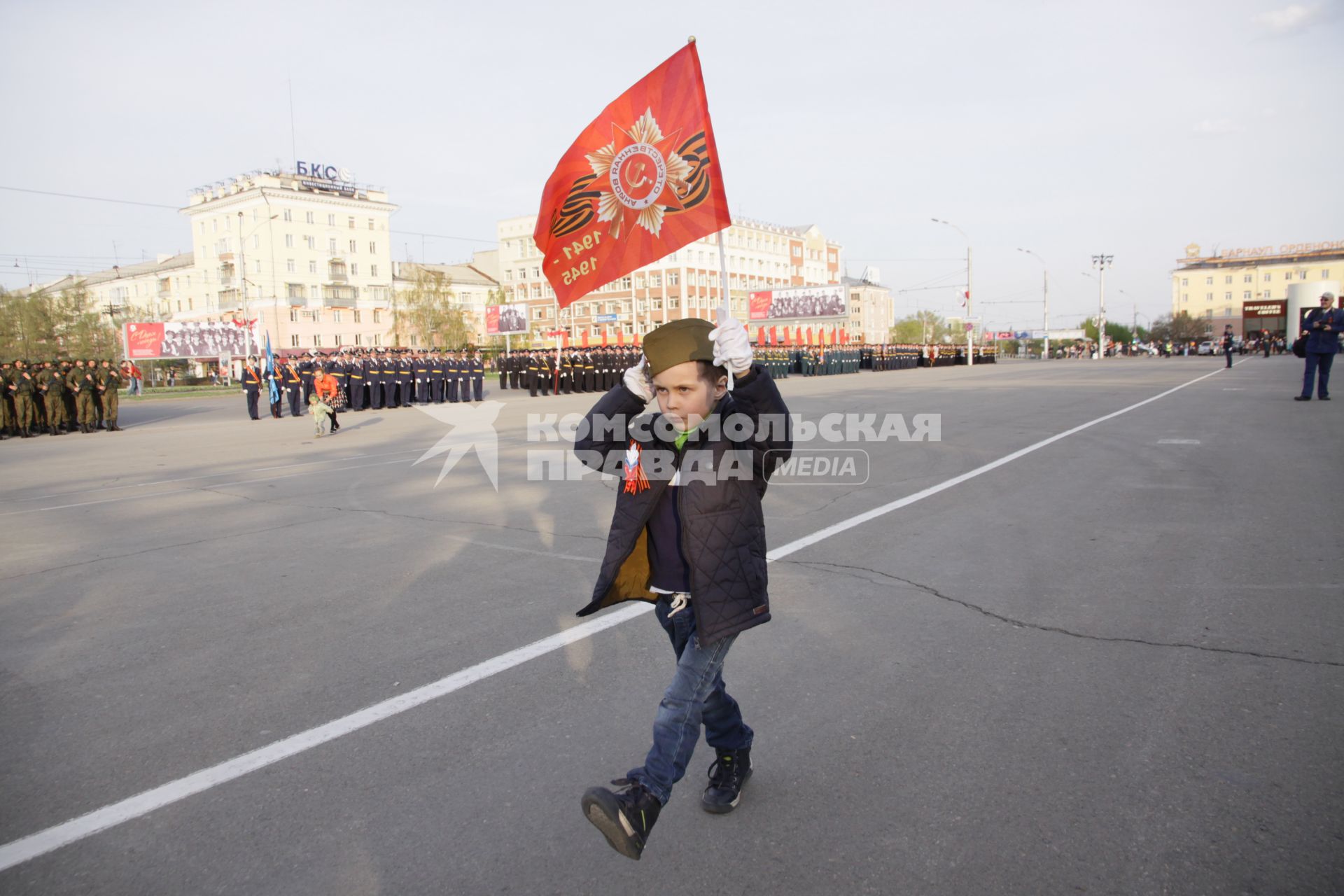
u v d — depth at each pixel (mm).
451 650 4316
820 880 2420
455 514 7926
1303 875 2348
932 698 3574
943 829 2643
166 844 2686
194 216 81125
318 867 2549
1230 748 3062
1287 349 72438
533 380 32688
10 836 2742
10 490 10555
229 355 60469
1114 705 3441
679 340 2475
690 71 3875
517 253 96188
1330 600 4602
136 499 9398
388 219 84812
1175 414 15195
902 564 5652
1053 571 5352
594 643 4359
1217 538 6031
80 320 58750
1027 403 19078
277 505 8719
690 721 2523
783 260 102312
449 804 2887
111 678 4066
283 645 4461
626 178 4098
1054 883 2354
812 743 3229
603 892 2404
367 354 26422
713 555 2529
